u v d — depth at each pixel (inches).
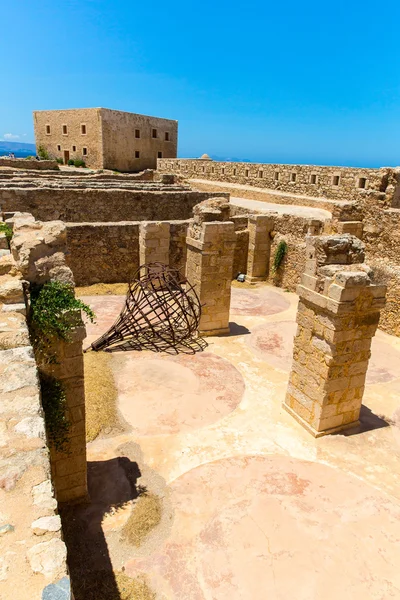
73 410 236.1
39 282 232.7
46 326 215.8
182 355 473.4
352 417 350.3
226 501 269.0
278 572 223.5
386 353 499.5
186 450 317.4
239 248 785.6
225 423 353.1
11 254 276.4
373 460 315.3
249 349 498.3
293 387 363.3
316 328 326.6
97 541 236.1
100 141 1836.9
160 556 229.8
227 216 564.7
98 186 952.3
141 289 506.9
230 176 1457.9
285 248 733.3
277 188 1247.5
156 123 2033.7
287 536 245.0
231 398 390.9
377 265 603.5
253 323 584.1
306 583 218.2
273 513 260.5
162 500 267.9
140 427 343.0
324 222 690.2
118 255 703.7
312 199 1046.4
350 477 295.9
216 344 506.9
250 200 1205.1
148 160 2054.6
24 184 871.1
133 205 884.6
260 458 311.4
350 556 234.7
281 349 502.6
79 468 253.0
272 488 281.4
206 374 433.1
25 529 108.4
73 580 212.5
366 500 275.4
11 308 209.6
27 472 124.5
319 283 319.0
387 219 635.5
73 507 257.3
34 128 2102.6
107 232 682.2
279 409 377.4
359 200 686.5
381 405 391.9
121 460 302.5
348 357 322.0
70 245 665.6
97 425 336.8
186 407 372.8
